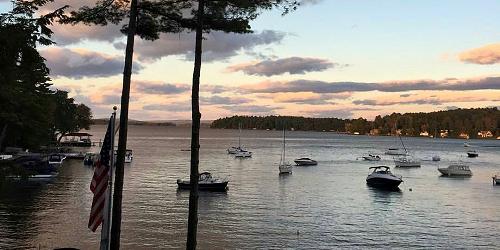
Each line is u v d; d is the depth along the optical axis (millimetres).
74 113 129875
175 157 131625
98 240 35625
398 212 51844
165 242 35625
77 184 65250
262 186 72562
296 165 117125
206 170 97625
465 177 93250
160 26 18297
